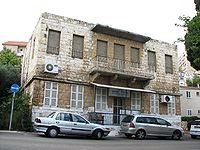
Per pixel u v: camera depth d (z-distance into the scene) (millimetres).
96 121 19297
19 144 10031
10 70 30172
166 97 23875
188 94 40812
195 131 18938
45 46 19391
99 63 21094
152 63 24406
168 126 17391
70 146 10406
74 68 20172
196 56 17078
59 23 20344
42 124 13633
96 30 21609
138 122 16547
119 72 20734
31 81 19766
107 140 14383
